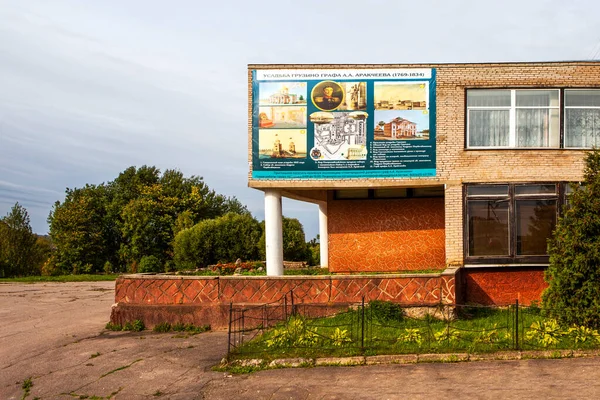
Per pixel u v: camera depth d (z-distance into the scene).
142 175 63.47
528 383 8.67
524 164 16.38
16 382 10.72
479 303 16.16
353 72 16.77
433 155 16.55
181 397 9.13
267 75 16.88
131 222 55.66
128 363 11.45
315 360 10.41
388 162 16.66
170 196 60.09
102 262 58.16
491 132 16.56
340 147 16.75
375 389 8.79
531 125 16.53
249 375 10.05
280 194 17.28
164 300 14.95
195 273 20.27
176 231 54.81
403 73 16.69
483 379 8.98
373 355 10.46
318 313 14.20
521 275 16.25
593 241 11.71
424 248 20.12
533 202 16.30
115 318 15.10
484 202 16.38
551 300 12.16
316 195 21.39
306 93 16.83
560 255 12.09
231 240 36.81
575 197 12.05
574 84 16.42
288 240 40.47
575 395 8.02
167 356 11.82
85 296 23.64
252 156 16.84
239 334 13.35
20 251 44.50
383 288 14.19
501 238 16.27
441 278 14.02
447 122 16.58
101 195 61.34
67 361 11.90
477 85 16.53
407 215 20.28
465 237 16.28
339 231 20.50
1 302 21.78
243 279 14.62
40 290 26.39
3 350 13.31
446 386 8.73
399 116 16.67
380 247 20.31
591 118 16.47
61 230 56.22
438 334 11.30
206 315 14.59
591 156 12.33
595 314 11.30
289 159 16.80
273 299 14.48
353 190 20.56
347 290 14.30
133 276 15.30
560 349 10.38
